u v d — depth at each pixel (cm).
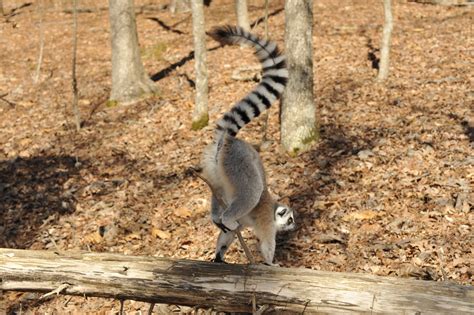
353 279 481
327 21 2288
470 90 1355
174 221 988
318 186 1011
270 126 1323
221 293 497
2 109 1695
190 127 1388
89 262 526
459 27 1978
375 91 1435
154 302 526
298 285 485
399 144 1116
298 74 1139
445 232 818
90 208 1072
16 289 539
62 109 1645
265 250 629
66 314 794
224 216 557
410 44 1823
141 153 1291
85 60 2134
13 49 2383
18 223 1058
